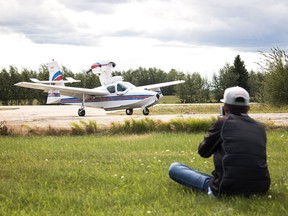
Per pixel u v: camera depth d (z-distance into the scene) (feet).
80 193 19.54
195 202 17.25
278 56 97.45
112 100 97.14
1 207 17.15
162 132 49.37
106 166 26.73
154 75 374.43
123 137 44.96
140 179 22.30
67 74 267.39
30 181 22.29
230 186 17.24
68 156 31.24
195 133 48.47
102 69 113.60
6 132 47.98
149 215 15.70
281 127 49.55
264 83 99.25
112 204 17.69
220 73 289.53
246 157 17.07
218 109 119.03
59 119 76.59
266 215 15.42
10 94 251.80
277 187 19.77
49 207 17.16
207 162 27.61
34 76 260.83
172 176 19.93
